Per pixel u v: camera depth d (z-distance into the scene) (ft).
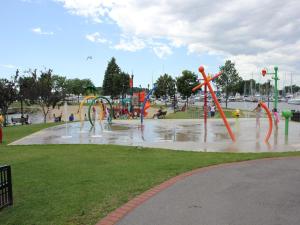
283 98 348.59
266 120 90.17
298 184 23.38
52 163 30.45
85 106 262.67
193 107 214.07
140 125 75.51
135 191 21.36
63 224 15.79
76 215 17.01
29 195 20.33
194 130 63.31
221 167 28.96
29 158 33.27
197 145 42.83
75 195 20.34
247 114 125.80
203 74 52.26
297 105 280.92
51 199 19.53
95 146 41.65
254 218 16.80
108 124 77.25
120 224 16.07
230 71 207.31
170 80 264.11
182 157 33.47
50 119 159.22
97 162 30.83
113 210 17.85
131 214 17.38
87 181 23.70
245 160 32.07
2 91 118.11
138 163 30.27
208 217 16.98
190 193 21.17
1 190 17.74
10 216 16.80
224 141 47.06
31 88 131.85
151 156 34.09
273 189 22.13
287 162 31.24
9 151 38.45
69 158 33.06
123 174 25.82
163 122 85.05
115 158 32.91
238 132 59.31
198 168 28.58
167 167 28.48
